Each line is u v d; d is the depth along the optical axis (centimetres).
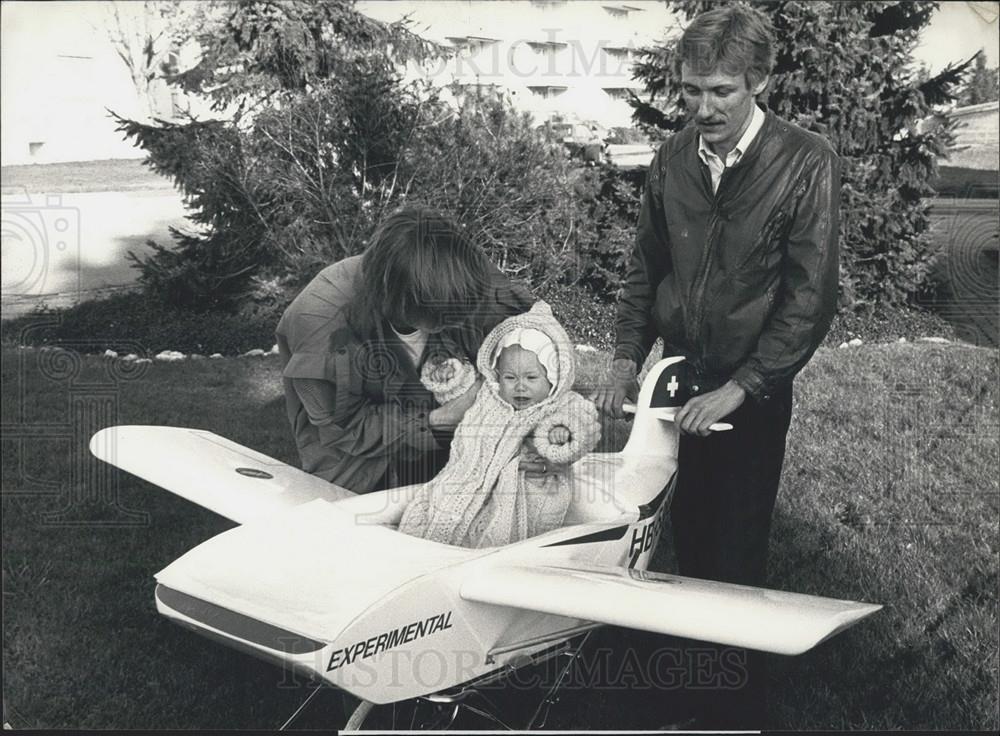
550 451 238
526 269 447
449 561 208
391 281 264
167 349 533
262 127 511
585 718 263
